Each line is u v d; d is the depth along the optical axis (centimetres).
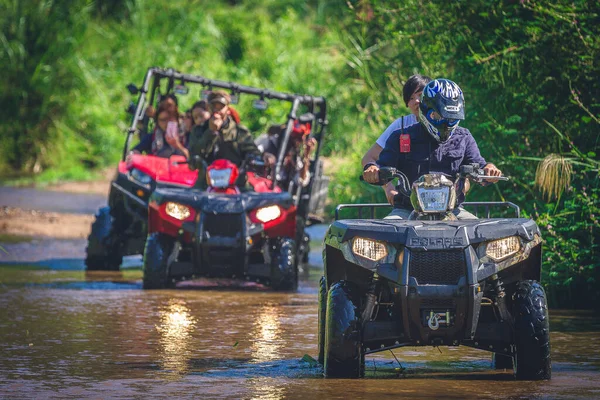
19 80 5938
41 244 3222
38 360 1490
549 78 2305
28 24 6028
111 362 1476
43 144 5941
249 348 1602
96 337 1695
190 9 6612
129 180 2620
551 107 2336
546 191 2266
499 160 2358
